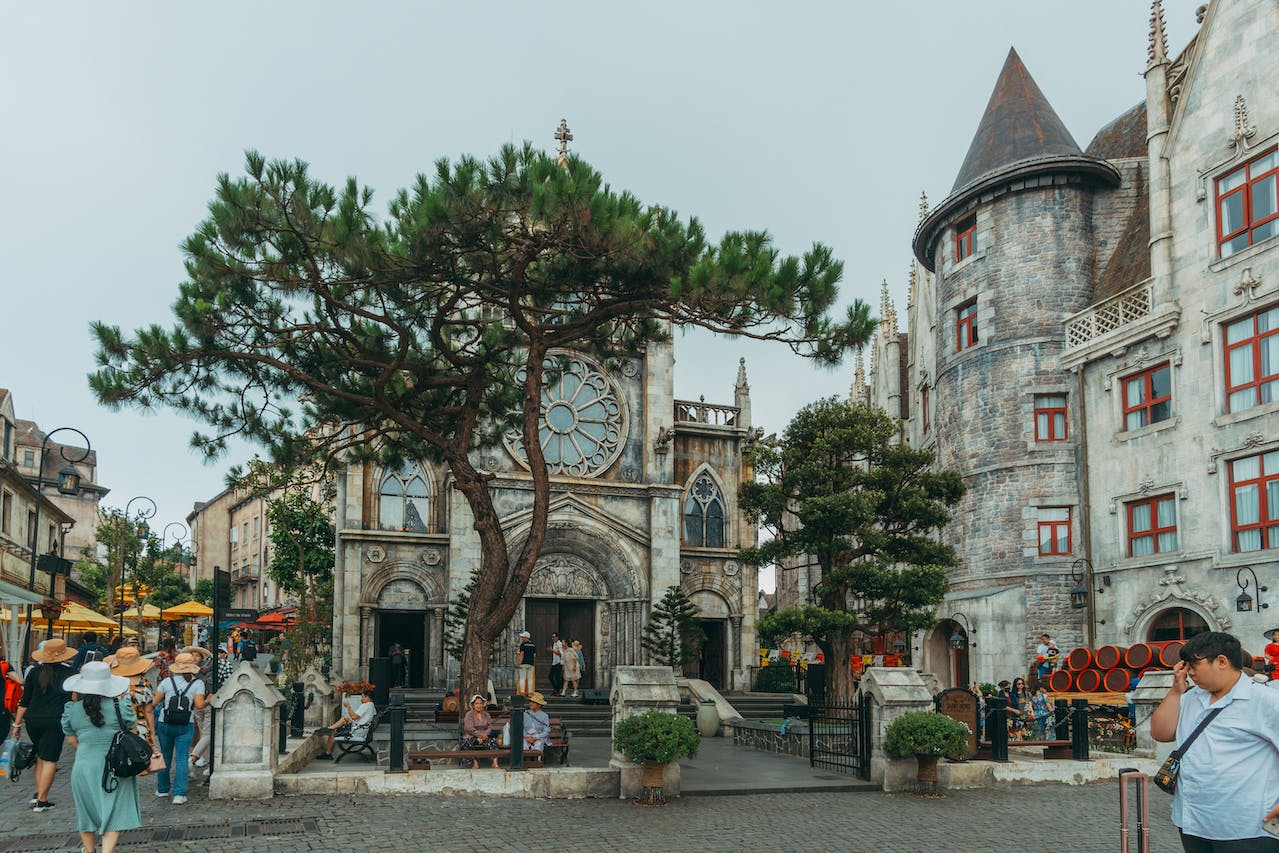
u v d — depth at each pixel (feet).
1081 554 96.48
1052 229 101.96
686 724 46.75
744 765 61.05
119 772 30.53
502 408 75.15
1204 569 82.07
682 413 124.16
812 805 46.44
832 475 84.33
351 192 53.72
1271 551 75.72
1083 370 97.50
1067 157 100.17
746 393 126.31
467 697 59.52
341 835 37.17
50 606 87.81
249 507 208.44
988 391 103.65
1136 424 91.81
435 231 54.03
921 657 109.70
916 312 139.03
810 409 87.10
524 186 53.88
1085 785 53.21
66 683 30.91
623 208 54.70
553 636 111.65
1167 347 87.71
